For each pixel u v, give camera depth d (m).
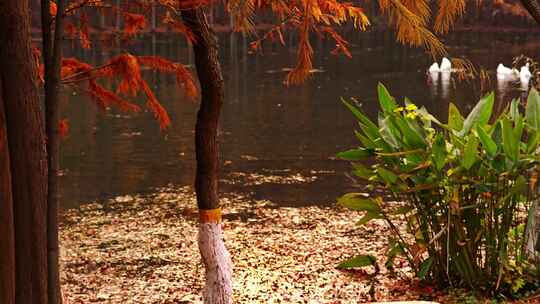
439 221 7.17
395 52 44.53
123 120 20.47
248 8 5.35
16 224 4.09
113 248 9.47
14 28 3.95
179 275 8.39
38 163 4.05
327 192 12.65
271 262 8.70
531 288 7.10
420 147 7.18
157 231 10.27
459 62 5.88
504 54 40.34
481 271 7.10
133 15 4.75
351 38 55.53
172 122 20.25
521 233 7.53
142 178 13.66
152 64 4.90
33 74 4.02
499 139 7.10
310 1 5.38
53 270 4.08
